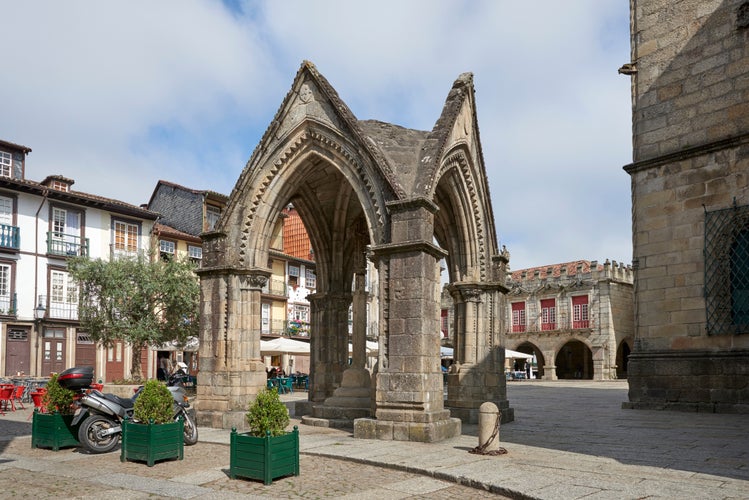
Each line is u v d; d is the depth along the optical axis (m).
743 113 16.73
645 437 11.46
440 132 13.35
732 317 16.41
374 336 38.56
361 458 9.54
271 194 14.59
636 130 19.02
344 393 14.81
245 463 8.43
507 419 14.94
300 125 14.00
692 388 16.86
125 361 38.16
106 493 7.84
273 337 45.91
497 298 16.02
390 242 12.42
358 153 13.09
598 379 54.41
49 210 36.09
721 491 6.96
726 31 17.28
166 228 41.78
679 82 18.20
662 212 18.05
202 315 14.58
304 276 50.72
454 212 15.89
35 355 34.47
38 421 11.85
